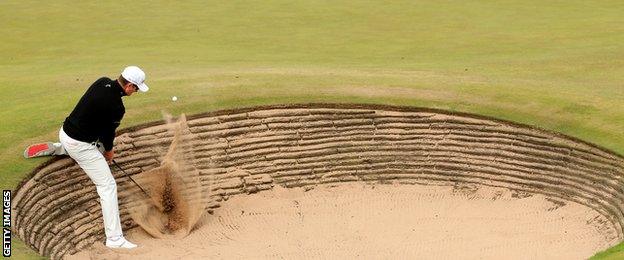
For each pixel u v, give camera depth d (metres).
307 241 18.00
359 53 30.77
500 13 38.75
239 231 18.31
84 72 25.70
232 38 33.50
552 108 22.17
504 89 23.70
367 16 38.03
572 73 26.89
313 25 36.22
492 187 20.39
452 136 21.44
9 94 22.42
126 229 17.81
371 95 22.92
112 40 33.09
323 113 21.86
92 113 15.66
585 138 20.44
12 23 36.03
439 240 18.08
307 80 24.06
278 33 34.53
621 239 17.09
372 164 21.08
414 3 41.00
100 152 16.52
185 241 17.66
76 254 16.36
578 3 40.97
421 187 20.64
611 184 19.03
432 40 33.28
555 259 16.84
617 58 29.17
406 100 22.69
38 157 17.81
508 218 19.05
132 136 19.66
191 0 41.56
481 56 30.02
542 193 19.95
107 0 41.34
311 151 20.98
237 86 23.19
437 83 24.30
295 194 20.12
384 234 18.39
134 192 18.47
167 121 20.48
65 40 33.00
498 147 21.00
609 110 21.91
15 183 16.83
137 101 21.56
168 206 18.56
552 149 20.50
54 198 17.16
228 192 19.69
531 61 28.88
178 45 32.06
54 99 21.75
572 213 18.98
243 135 20.92
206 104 21.62
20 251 14.43
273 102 22.05
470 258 17.17
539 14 38.50
